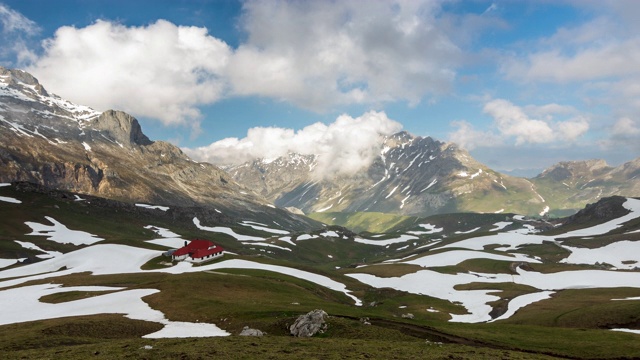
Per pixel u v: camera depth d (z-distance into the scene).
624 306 89.56
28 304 92.25
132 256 167.25
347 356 45.59
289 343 52.34
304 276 145.62
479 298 127.88
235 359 43.41
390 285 151.62
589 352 56.56
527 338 65.00
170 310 80.88
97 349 48.34
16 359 44.47
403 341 58.53
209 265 149.50
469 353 49.84
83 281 119.38
